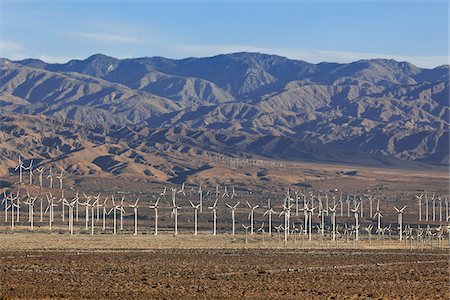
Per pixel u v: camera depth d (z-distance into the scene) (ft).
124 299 649.20
